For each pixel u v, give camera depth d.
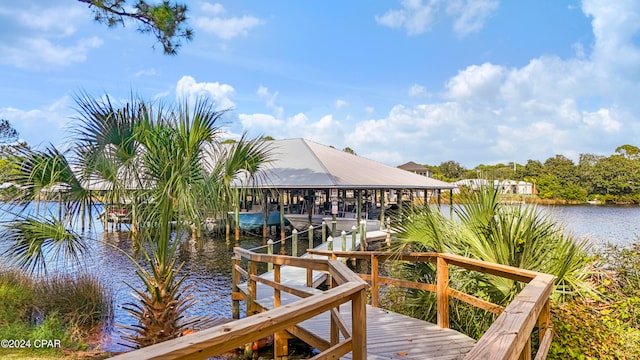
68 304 6.81
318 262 3.89
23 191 4.58
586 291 4.07
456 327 4.66
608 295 4.34
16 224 4.55
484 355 1.27
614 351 3.41
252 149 5.38
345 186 16.73
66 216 4.83
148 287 4.95
